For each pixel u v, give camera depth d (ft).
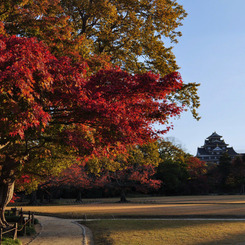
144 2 60.59
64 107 30.73
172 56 60.54
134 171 181.27
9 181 51.83
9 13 39.65
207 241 41.81
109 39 59.11
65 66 26.08
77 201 192.13
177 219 70.69
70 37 40.34
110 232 52.31
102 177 183.52
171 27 61.72
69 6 57.00
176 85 28.25
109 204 154.30
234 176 258.78
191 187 256.32
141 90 28.37
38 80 24.02
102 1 53.52
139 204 148.46
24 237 50.11
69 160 70.13
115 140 29.66
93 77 29.53
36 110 22.25
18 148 46.47
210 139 392.06
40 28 38.86
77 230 57.47
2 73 20.02
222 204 124.77
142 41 61.11
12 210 81.92
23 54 21.85
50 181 155.12
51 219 80.74
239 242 40.50
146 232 50.96
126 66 61.67
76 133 31.17
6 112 23.44
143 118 31.81
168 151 77.30
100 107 26.68
